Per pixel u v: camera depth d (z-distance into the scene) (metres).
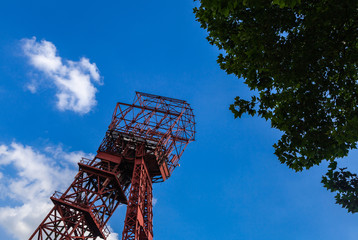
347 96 14.13
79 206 45.66
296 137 14.24
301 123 14.27
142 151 54.94
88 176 50.94
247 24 14.37
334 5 10.86
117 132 55.84
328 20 11.23
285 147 14.63
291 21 13.26
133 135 54.94
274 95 14.30
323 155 13.96
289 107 14.48
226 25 15.51
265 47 13.47
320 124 14.05
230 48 16.05
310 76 13.78
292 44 13.29
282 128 14.54
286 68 13.47
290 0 10.10
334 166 11.70
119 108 58.75
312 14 11.41
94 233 48.97
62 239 44.00
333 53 12.78
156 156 53.91
